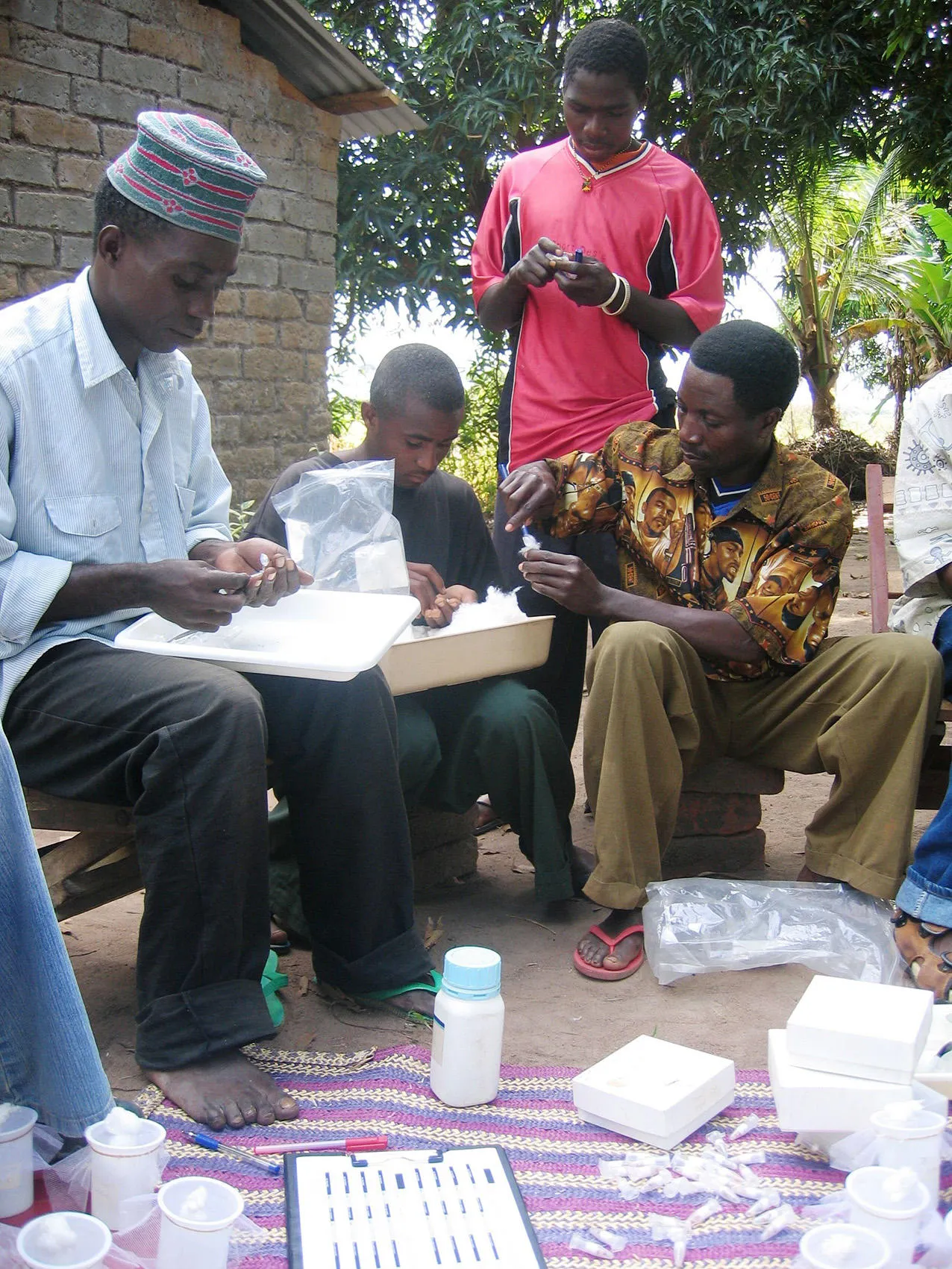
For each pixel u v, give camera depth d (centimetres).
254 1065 232
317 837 257
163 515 263
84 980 280
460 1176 200
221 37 624
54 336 243
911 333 1560
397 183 1034
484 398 1255
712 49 985
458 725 307
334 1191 194
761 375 293
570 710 379
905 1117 196
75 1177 189
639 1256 186
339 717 250
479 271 387
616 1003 273
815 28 1028
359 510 293
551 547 362
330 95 691
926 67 1059
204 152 228
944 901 271
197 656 234
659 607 305
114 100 572
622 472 328
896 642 297
